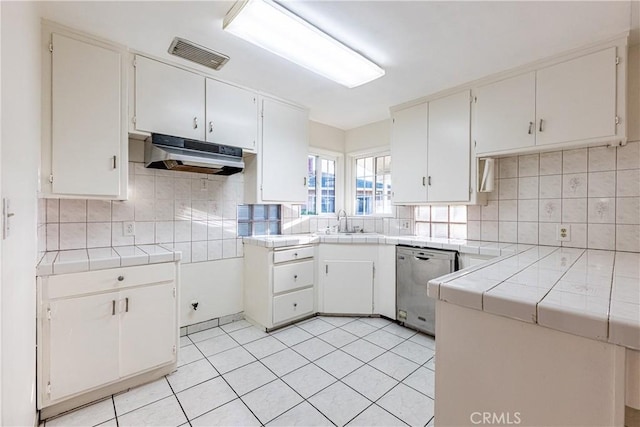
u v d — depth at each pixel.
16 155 0.97
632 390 0.62
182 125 2.22
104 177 1.89
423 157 2.76
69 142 1.77
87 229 2.12
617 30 1.73
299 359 2.15
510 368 0.79
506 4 1.51
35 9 1.45
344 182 3.87
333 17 1.63
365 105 3.03
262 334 2.59
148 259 1.84
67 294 1.56
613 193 2.00
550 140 2.02
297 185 3.04
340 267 3.00
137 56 2.02
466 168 2.48
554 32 1.75
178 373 1.96
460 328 0.89
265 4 1.49
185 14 1.63
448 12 1.58
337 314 3.03
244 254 2.97
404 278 2.74
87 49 1.82
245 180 2.96
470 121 2.45
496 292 0.84
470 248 2.29
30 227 1.28
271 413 1.58
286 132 2.93
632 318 0.63
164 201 2.48
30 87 1.29
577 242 2.14
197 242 2.67
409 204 2.88
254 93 2.67
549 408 0.73
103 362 1.67
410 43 1.88
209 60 2.14
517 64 2.15
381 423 1.51
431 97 2.71
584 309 0.69
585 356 0.68
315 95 2.78
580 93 1.90
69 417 1.54
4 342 0.80
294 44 1.84
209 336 2.55
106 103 1.89
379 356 2.19
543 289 0.88
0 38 0.78
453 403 0.89
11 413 0.89
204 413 1.58
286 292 2.78
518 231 2.44
